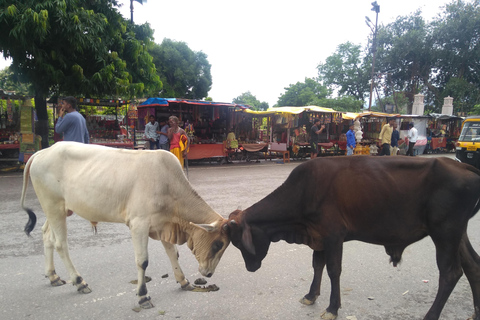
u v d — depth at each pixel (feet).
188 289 10.96
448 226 8.38
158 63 92.68
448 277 8.55
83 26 29.19
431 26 103.60
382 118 57.88
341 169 8.99
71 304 9.95
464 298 10.85
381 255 14.16
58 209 10.62
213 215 10.08
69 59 31.35
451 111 91.76
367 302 10.41
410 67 108.17
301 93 134.82
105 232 16.26
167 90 91.71
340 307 9.93
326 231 9.02
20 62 29.53
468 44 99.96
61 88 31.71
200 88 104.32
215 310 9.78
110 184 9.72
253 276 12.00
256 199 23.27
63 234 10.64
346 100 108.27
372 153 52.70
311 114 50.11
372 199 8.66
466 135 40.16
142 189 9.58
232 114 45.16
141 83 36.01
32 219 11.19
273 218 9.41
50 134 46.55
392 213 8.66
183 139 28.35
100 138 37.37
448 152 71.05
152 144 37.60
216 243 9.64
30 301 10.08
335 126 55.72
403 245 9.26
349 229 9.06
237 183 29.43
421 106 87.61
